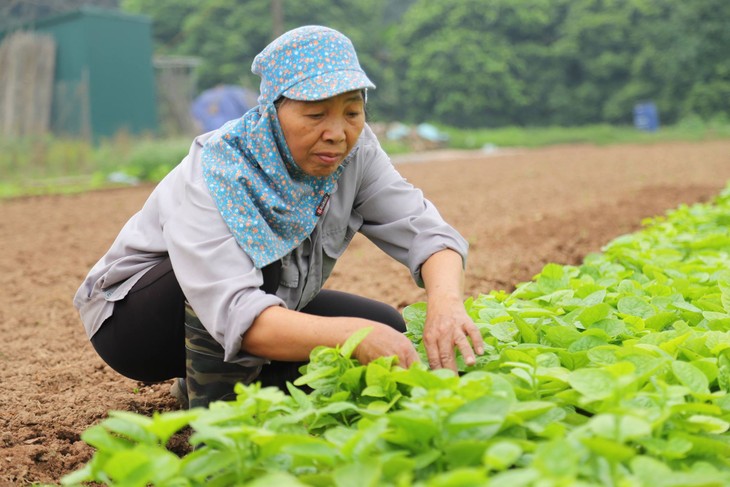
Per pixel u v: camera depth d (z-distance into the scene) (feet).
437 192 40.86
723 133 106.32
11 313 16.98
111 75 69.41
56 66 68.33
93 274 9.10
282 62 7.69
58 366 12.78
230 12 136.56
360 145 8.88
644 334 9.02
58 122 65.72
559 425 6.04
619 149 83.15
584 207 30.50
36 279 20.67
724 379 7.77
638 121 121.19
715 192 32.48
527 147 103.71
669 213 19.77
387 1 192.24
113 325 8.98
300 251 8.57
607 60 144.56
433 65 144.56
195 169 8.26
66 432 9.67
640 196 32.68
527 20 146.51
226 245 7.68
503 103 147.23
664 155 65.72
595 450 5.42
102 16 68.33
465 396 6.38
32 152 53.88
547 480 4.66
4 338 14.87
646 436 6.18
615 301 10.56
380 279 18.85
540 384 7.43
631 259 13.80
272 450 6.06
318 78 7.54
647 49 139.74
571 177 46.75
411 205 9.11
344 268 20.51
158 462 5.43
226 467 6.46
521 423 6.21
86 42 67.15
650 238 16.05
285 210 8.07
